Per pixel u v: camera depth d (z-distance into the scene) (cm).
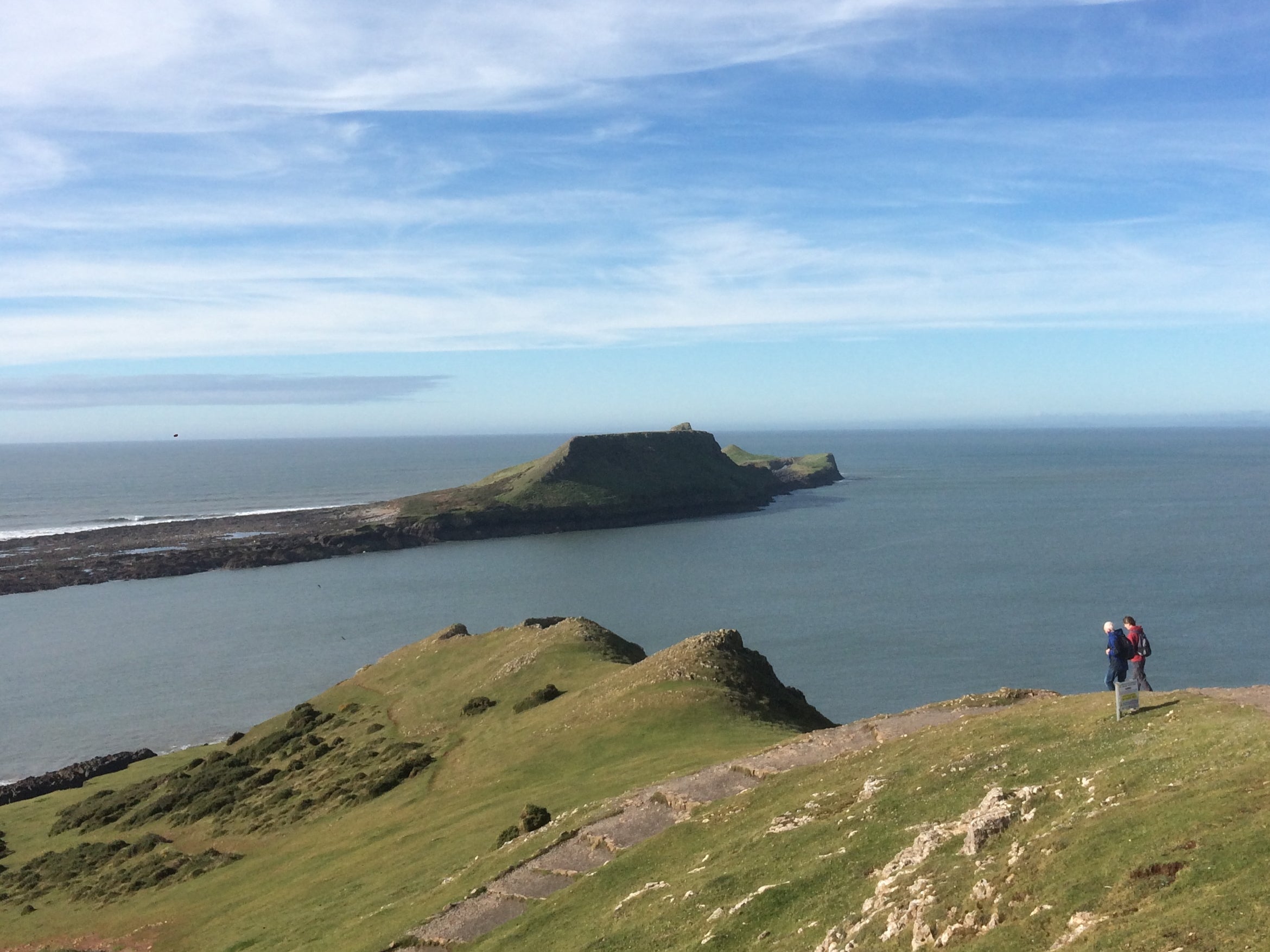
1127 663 2653
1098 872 1612
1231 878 1387
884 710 10375
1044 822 1992
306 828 6347
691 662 6794
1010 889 1703
